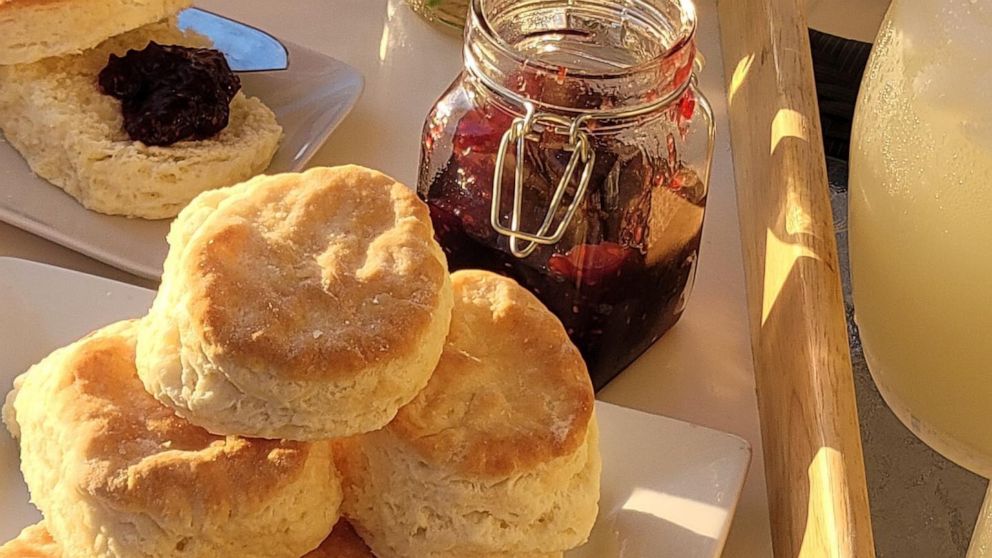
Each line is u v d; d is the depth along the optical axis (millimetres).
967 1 431
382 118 647
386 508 445
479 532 437
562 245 510
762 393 544
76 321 518
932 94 433
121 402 444
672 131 522
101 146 563
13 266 522
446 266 456
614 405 518
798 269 513
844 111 729
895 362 466
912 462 514
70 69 595
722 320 583
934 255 436
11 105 587
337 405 418
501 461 434
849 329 559
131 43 617
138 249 563
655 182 517
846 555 429
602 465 495
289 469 430
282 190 455
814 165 549
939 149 431
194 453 430
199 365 419
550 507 444
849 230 493
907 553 492
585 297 517
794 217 531
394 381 424
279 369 412
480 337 467
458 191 522
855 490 447
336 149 626
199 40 639
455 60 691
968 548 478
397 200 458
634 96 499
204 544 425
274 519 429
